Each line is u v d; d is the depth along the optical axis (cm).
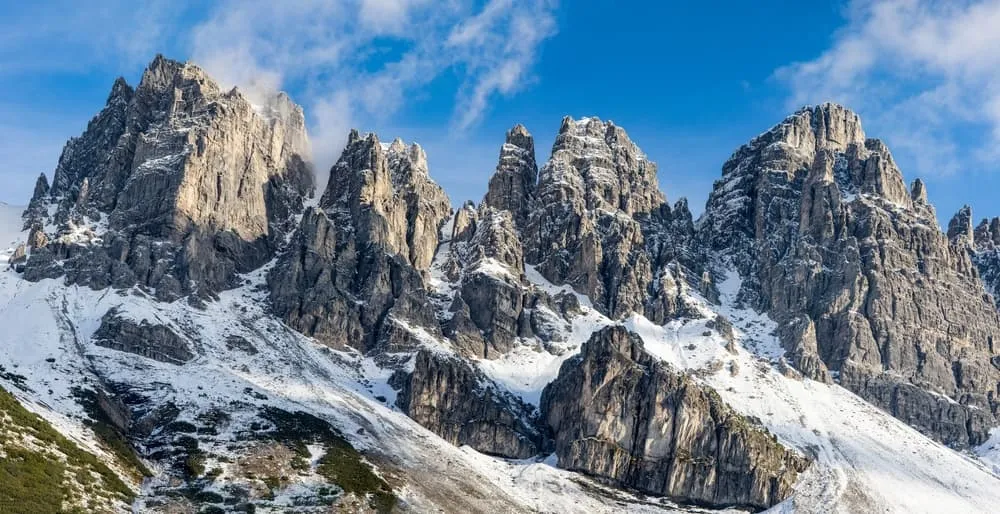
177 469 19625
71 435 18838
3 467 16038
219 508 18112
